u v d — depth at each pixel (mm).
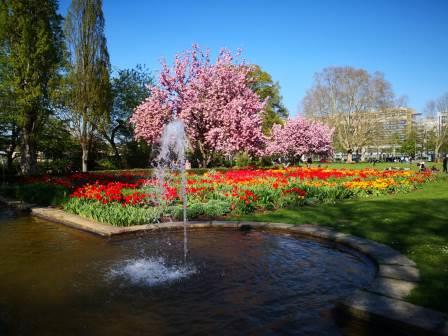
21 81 19281
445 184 15062
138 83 31438
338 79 48031
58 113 23656
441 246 4832
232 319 2990
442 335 2404
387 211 7820
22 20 18703
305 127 33938
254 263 4586
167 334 2758
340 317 2969
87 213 7484
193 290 3686
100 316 3096
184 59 21578
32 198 10812
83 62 22578
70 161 27719
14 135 23109
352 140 50625
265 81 39562
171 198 8445
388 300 2984
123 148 32062
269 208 8586
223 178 13734
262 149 22172
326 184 11688
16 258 4945
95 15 22734
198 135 21328
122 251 5270
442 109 58906
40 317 3090
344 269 4293
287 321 2932
